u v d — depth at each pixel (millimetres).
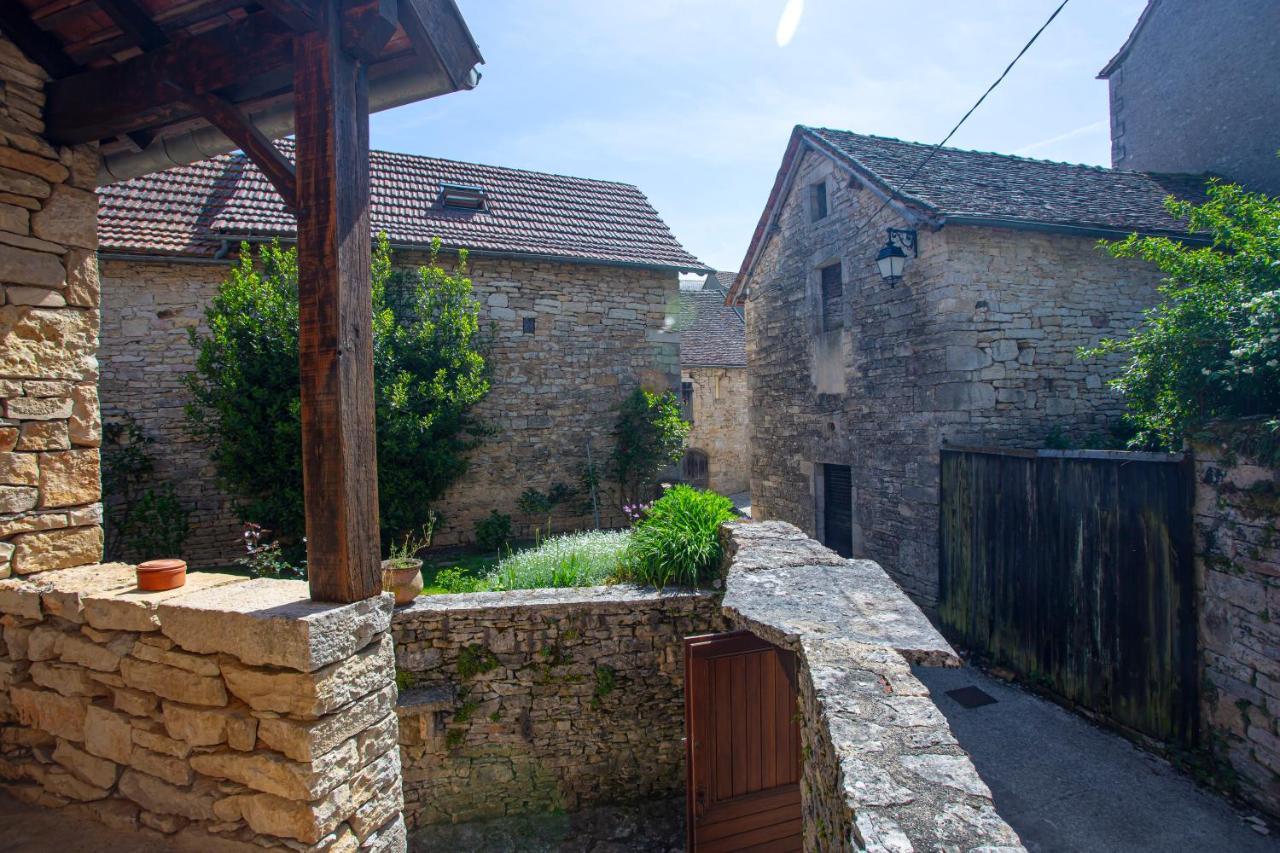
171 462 7414
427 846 4605
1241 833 4082
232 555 7609
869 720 1984
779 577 3586
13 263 2666
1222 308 4531
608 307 9289
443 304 7809
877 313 8539
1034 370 7512
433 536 8188
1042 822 4270
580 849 4578
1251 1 10023
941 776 1700
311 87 2244
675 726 5090
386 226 8492
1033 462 6109
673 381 9617
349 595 2217
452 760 4840
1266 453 4141
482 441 8219
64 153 2867
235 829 2123
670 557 5359
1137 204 8602
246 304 6645
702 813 4188
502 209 9742
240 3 2498
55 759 2439
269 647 2053
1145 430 5773
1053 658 5883
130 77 2586
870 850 1431
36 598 2469
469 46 2740
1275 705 4145
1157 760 4879
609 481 9234
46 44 2762
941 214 6953
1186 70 10984
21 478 2662
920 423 7762
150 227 7582
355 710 2207
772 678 4371
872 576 3613
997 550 6570
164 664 2229
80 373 2891
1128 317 7914
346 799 2160
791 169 10289
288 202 2320
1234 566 4398
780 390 11047
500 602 4957
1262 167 9906
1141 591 5059
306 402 2254
